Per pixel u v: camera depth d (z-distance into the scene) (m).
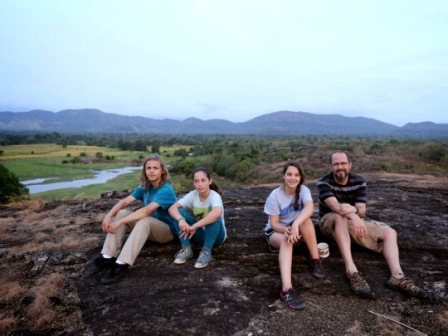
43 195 27.48
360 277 2.88
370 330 2.39
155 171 3.44
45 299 2.76
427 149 23.41
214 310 2.62
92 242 4.04
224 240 3.82
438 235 4.12
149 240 3.87
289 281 2.77
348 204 3.26
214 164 33.22
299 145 49.97
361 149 28.62
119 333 2.37
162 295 2.84
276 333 2.36
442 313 2.55
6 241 4.22
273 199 3.31
